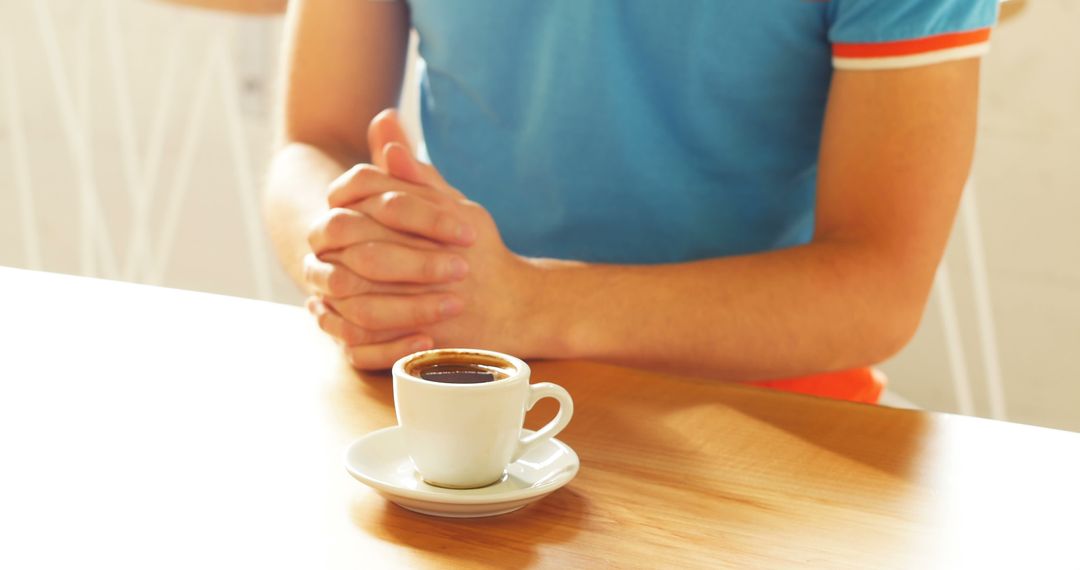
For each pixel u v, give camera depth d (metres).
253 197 3.53
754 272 1.60
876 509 1.26
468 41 1.85
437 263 1.50
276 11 2.28
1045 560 1.21
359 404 1.40
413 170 1.54
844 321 1.59
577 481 1.28
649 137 1.82
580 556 1.19
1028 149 2.74
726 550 1.20
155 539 1.19
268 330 1.56
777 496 1.27
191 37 3.50
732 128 1.81
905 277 1.63
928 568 1.20
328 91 1.87
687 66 1.78
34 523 1.20
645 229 1.86
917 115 1.65
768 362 1.58
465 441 1.25
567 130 1.84
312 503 1.23
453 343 1.51
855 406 1.44
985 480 1.31
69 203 3.72
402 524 1.22
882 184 1.66
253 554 1.18
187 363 1.46
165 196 3.62
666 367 1.56
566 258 1.89
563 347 1.54
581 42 1.80
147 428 1.33
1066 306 2.75
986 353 2.57
